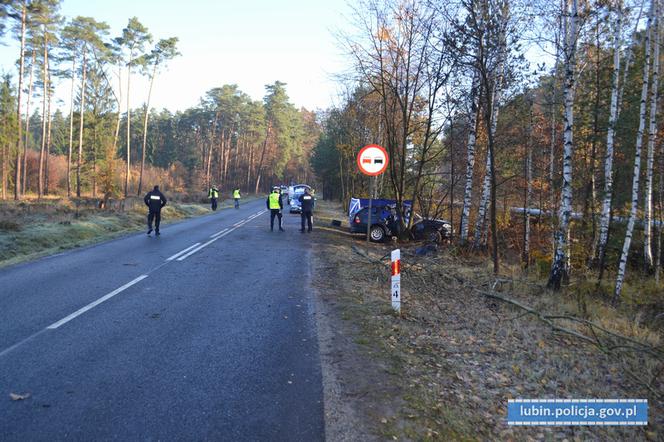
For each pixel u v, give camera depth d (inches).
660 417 169.3
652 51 592.1
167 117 3988.7
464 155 774.5
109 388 159.5
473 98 588.1
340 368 185.8
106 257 443.8
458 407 159.5
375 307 284.4
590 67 606.2
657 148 641.6
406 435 137.9
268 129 3080.7
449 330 251.1
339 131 1365.7
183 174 2763.3
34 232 571.5
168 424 136.6
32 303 268.2
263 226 840.9
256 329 232.5
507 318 283.4
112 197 1288.1
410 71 642.2
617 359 226.4
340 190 2145.7
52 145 3184.1
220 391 160.4
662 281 536.4
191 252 490.3
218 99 2918.3
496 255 452.4
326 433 135.6
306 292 319.3
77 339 208.7
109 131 2305.6
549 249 741.3
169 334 220.2
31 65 1594.5
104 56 1829.5
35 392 154.4
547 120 767.1
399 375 181.5
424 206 798.5
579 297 366.3
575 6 374.3
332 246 582.9
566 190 385.1
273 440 130.6
